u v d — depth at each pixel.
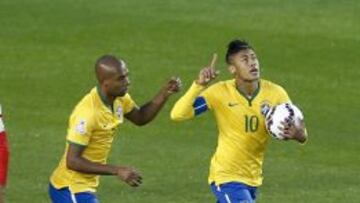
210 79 32.12
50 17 69.69
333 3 72.25
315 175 46.12
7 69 61.25
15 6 71.88
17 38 66.19
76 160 30.75
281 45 65.06
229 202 32.50
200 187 44.00
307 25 68.12
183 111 32.44
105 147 31.72
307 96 57.75
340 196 42.88
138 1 72.75
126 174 29.86
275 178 45.50
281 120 31.52
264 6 71.50
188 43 65.25
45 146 49.72
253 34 66.62
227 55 32.75
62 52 63.91
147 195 42.78
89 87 58.78
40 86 58.78
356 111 55.62
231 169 32.69
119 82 31.25
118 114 31.92
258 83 32.81
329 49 64.50
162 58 62.94
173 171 46.31
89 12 70.50
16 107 55.56
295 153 49.38
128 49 64.38
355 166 47.72
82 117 31.02
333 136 52.00
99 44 65.25
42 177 45.06
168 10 70.75
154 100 32.78
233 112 32.50
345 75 60.84
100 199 42.09
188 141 50.91
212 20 68.88
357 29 67.56
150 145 50.19
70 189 31.69
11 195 42.44
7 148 31.45
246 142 32.53
